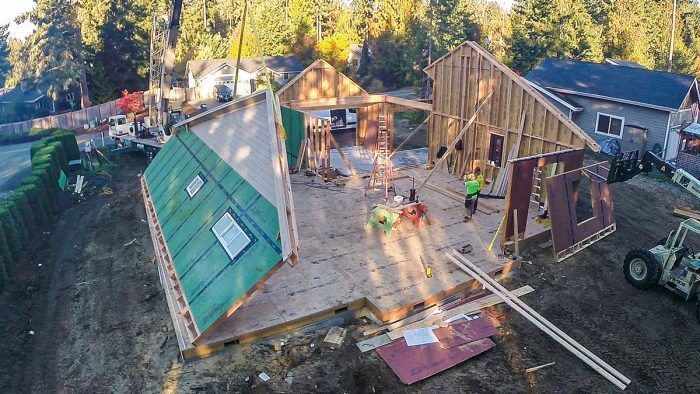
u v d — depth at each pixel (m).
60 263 14.85
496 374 9.49
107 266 14.54
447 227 15.23
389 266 12.84
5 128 38.72
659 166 12.65
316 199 17.88
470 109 19.33
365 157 24.09
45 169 19.66
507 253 13.45
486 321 10.99
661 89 24.94
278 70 50.28
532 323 10.99
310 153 21.05
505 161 17.98
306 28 55.53
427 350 10.07
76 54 44.12
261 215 10.67
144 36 47.78
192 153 16.08
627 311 11.44
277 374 9.53
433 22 50.25
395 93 50.22
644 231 15.88
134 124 28.81
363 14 58.78
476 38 55.47
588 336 10.59
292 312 10.78
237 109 14.80
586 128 27.64
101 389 9.41
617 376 9.27
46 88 44.62
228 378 9.45
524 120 16.98
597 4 55.38
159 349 10.48
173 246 12.68
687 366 9.70
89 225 17.86
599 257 14.02
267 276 9.42
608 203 15.51
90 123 39.62
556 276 13.02
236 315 10.70
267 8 58.09
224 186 12.77
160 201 15.55
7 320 11.85
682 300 11.83
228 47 61.28
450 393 9.02
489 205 16.70
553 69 30.62
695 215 11.71
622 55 47.12
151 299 12.55
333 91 24.12
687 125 23.75
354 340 10.53
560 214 13.73
